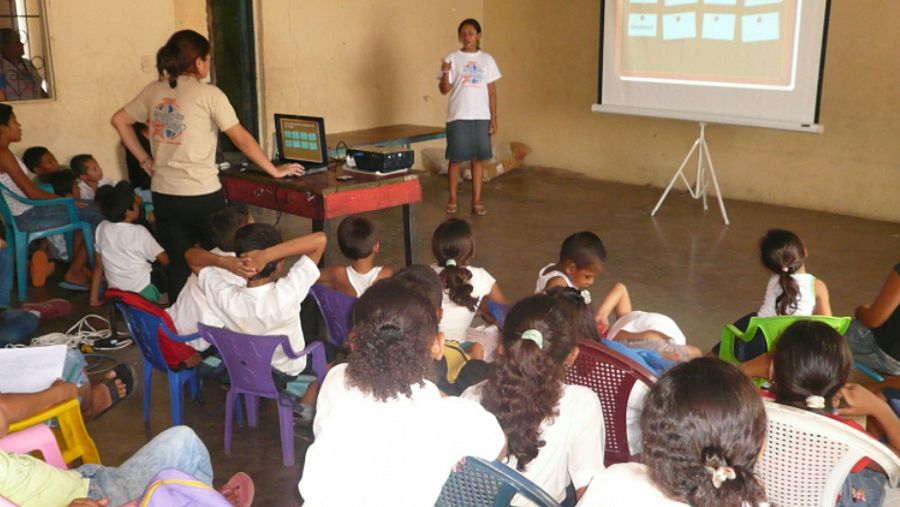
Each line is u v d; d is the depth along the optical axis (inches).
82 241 189.3
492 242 226.1
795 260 123.6
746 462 53.9
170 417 130.0
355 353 66.6
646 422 55.7
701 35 246.2
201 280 116.7
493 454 67.4
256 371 112.7
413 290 70.7
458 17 327.3
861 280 196.7
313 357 115.2
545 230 238.8
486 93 252.7
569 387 75.5
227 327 116.6
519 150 325.7
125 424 127.4
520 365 71.6
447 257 127.8
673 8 250.4
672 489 53.6
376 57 305.1
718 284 193.2
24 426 85.4
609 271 202.2
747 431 53.4
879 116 248.8
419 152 323.6
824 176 262.4
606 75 270.7
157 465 82.7
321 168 181.2
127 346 155.9
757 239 230.7
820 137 260.8
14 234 180.4
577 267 123.0
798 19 226.4
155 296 160.9
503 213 258.8
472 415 67.1
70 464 93.7
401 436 64.7
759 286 191.6
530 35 322.7
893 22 241.9
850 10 248.8
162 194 158.7
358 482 64.6
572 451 74.8
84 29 224.8
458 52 250.4
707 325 168.6
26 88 221.6
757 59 236.2
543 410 72.0
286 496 108.7
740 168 278.8
